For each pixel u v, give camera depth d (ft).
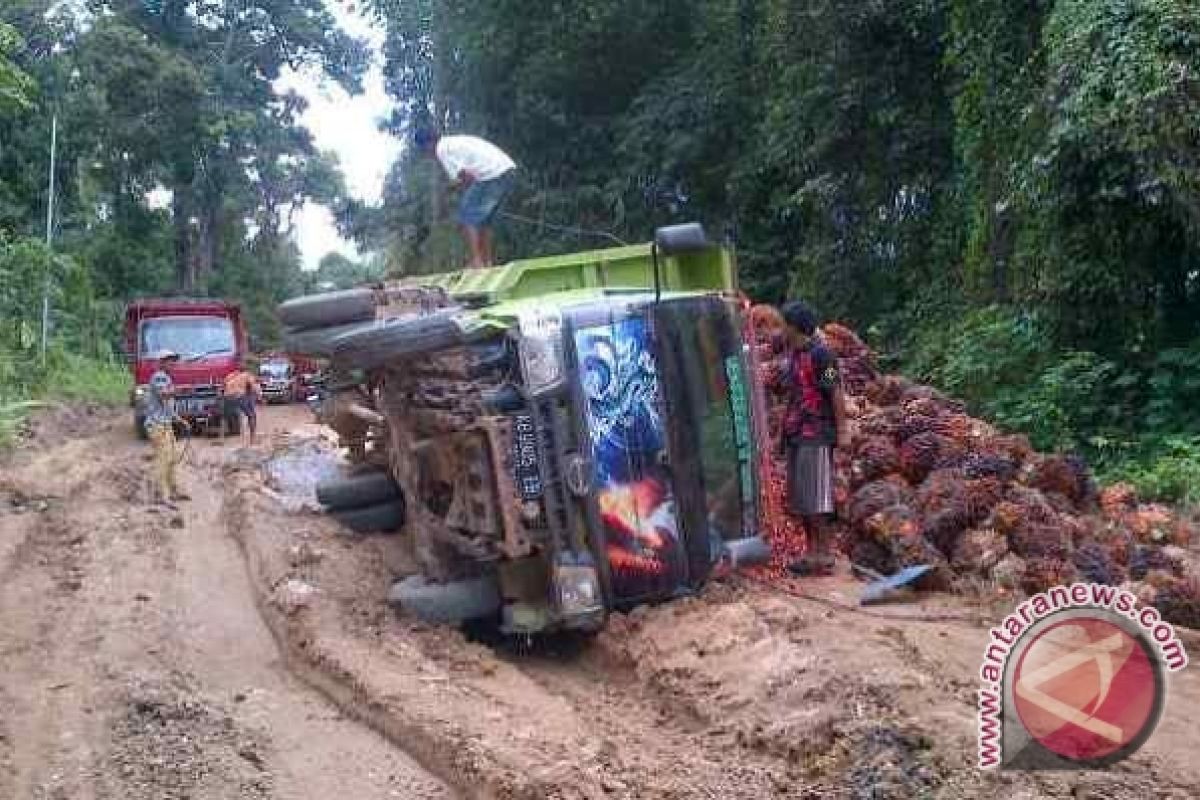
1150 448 39.58
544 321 24.38
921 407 32.89
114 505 44.04
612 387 24.57
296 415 89.40
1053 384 41.39
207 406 71.10
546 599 25.07
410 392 27.71
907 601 25.80
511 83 85.46
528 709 20.68
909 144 60.80
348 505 34.27
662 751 18.57
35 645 26.32
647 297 25.86
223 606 29.25
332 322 28.73
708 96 75.92
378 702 20.99
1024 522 27.12
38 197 113.09
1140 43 38.45
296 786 18.31
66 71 115.44
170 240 150.61
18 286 94.38
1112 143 39.42
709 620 23.34
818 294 64.59
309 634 24.85
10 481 48.52
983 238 51.44
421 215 106.11
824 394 27.78
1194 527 31.24
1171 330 43.75
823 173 65.05
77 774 19.01
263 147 167.94
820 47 63.10
